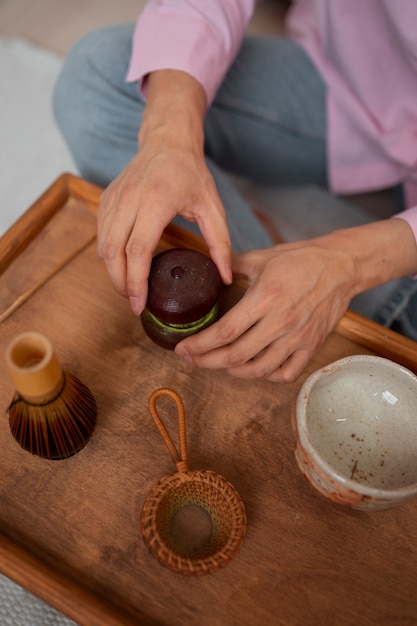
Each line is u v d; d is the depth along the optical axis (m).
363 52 0.79
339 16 0.77
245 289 0.64
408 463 0.54
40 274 0.65
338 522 0.53
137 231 0.56
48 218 0.68
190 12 0.70
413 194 0.90
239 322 0.55
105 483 0.54
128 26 0.84
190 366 0.60
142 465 0.55
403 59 0.77
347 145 0.89
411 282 0.80
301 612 0.50
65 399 0.49
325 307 0.58
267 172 0.98
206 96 0.71
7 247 0.65
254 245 0.78
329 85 0.85
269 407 0.58
